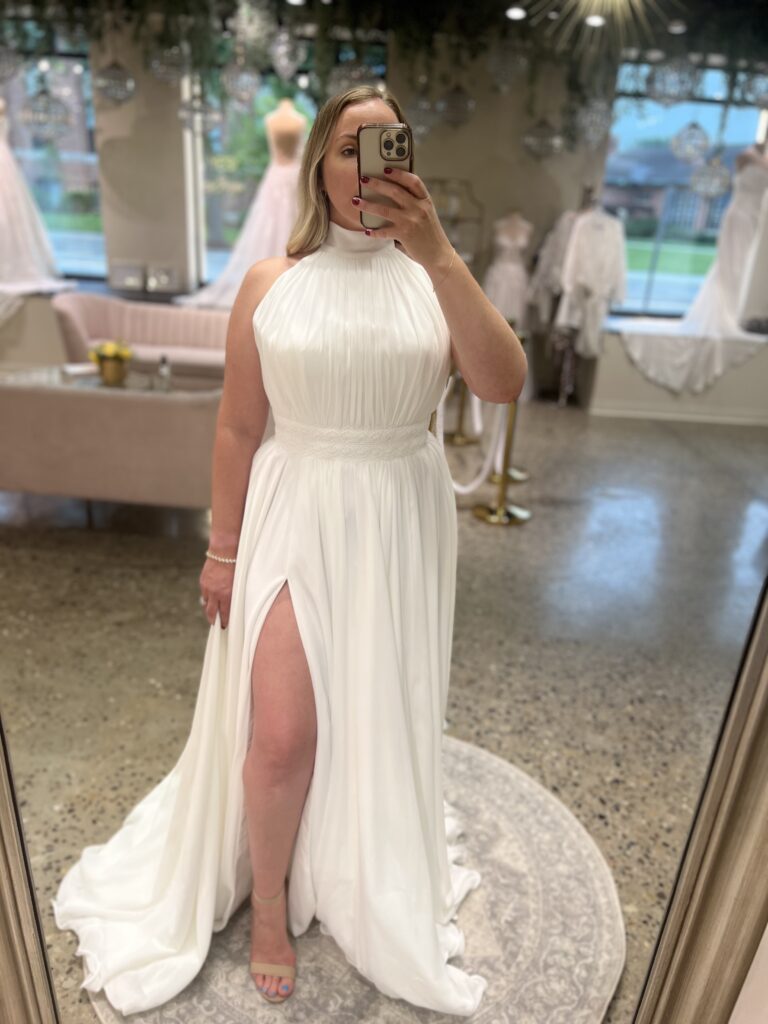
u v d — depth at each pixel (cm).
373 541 121
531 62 579
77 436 305
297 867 142
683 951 104
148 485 312
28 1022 114
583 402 620
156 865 156
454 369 134
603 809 194
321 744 129
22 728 213
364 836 129
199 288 674
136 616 273
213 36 552
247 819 134
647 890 170
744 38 554
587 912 161
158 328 541
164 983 137
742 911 97
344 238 117
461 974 141
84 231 662
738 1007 103
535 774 204
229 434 127
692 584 326
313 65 579
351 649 127
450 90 577
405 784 131
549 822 185
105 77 552
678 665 263
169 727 216
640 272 665
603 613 296
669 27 560
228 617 134
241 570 128
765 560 354
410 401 119
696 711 238
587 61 573
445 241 105
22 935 107
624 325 601
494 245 623
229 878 145
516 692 241
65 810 185
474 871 166
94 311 534
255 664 127
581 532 373
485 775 200
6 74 546
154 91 598
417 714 134
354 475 121
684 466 484
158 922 143
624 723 229
